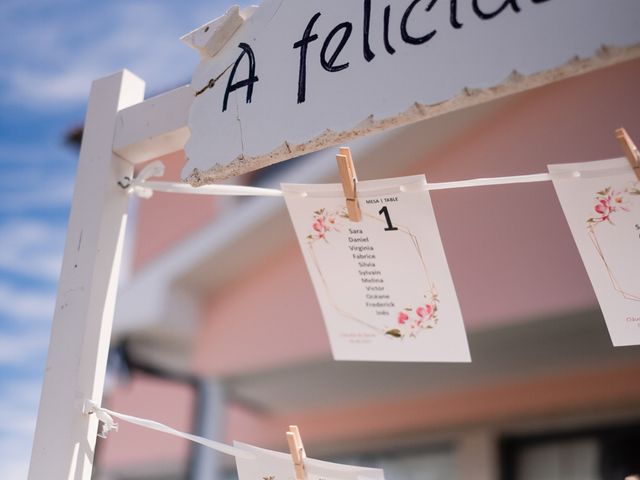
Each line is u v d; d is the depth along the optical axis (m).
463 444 3.88
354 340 1.44
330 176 3.82
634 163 1.07
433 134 3.59
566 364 3.60
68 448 1.27
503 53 1.01
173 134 1.42
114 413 1.30
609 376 3.54
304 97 1.18
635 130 3.06
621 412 3.46
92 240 1.41
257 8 1.30
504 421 3.78
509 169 3.39
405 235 1.28
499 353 3.54
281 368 3.95
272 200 3.99
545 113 3.36
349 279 1.38
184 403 4.63
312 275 1.41
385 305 1.38
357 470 1.20
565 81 3.33
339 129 1.13
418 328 1.36
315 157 3.90
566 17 0.97
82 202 1.46
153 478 4.74
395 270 1.33
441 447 3.96
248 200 4.12
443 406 4.02
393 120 1.08
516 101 3.46
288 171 4.30
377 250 1.32
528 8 1.00
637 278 1.19
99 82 1.56
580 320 3.16
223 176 1.26
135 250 5.09
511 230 3.34
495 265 3.33
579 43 0.96
